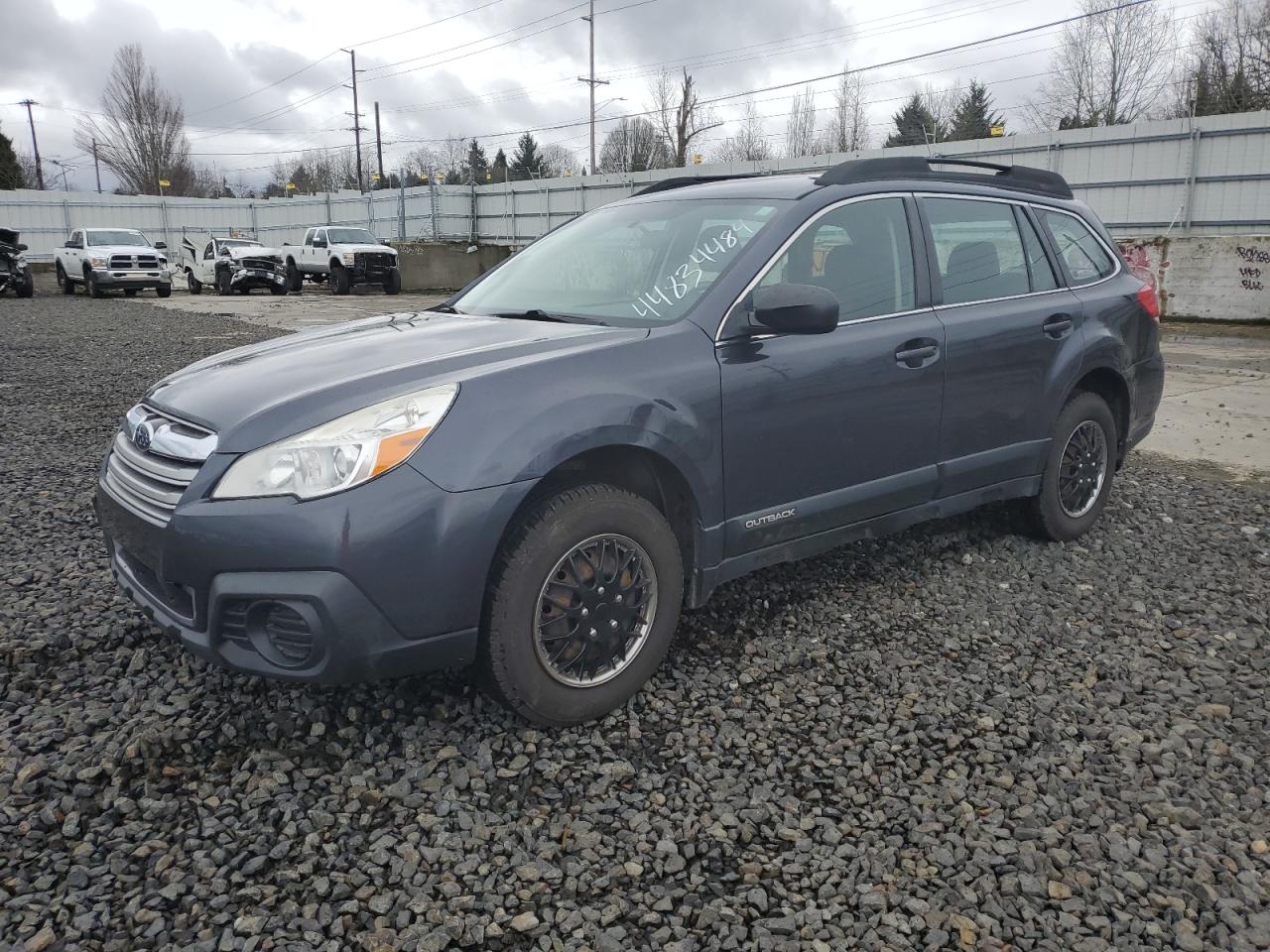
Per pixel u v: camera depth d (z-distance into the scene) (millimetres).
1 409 8203
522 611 2723
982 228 4219
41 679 3189
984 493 4176
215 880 2229
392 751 2783
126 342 13547
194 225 44781
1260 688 3221
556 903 2189
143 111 66188
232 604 2578
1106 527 4938
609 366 2926
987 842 2414
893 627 3699
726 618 3742
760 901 2193
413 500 2529
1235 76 35781
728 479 3180
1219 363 12000
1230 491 5719
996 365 4039
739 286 3283
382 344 3209
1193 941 2078
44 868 2271
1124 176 20922
